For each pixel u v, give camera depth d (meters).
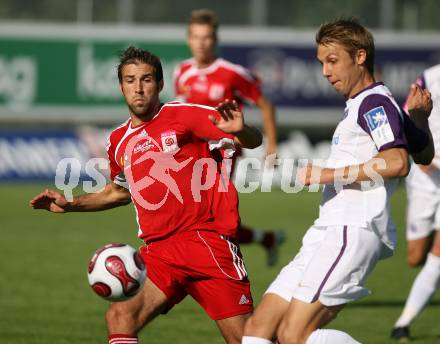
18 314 31.12
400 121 18.52
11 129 72.50
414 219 30.50
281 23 77.81
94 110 74.62
